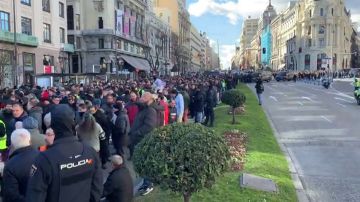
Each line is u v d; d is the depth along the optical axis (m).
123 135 10.40
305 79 82.25
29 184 3.49
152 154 5.16
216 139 5.24
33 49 46.09
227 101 17.44
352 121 19.84
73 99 13.19
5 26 41.03
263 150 11.99
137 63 76.12
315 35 129.88
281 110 25.14
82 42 69.81
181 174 4.98
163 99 12.38
